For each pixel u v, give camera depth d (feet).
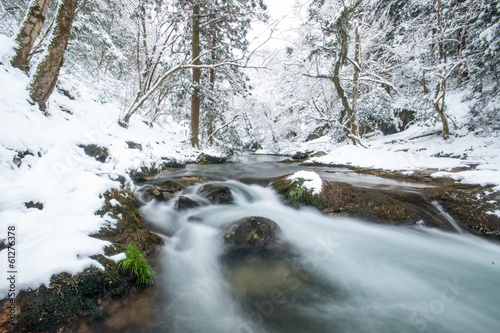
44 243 7.26
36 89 16.67
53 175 11.64
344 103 44.27
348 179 24.13
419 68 40.60
